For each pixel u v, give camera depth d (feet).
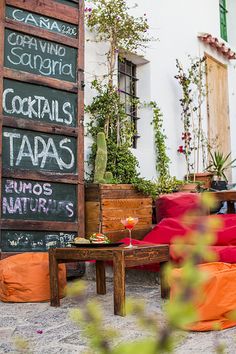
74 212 16.06
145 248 11.55
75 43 16.80
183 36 26.55
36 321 10.39
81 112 16.69
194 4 28.12
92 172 18.61
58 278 12.14
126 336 8.80
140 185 17.24
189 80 25.26
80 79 16.80
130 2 22.52
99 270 13.51
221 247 13.34
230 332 9.02
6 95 14.84
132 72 23.43
